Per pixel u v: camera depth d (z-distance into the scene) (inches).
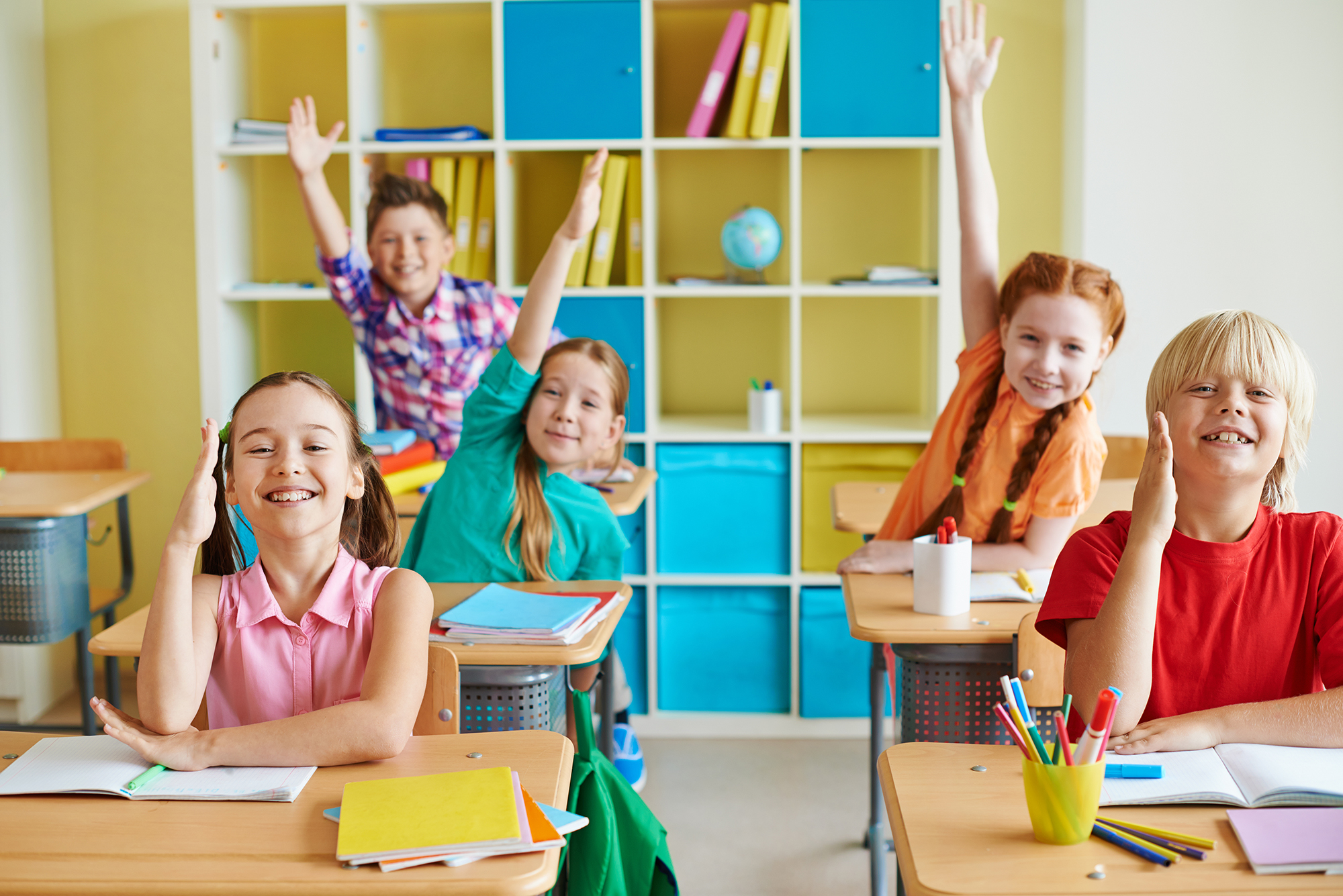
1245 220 129.5
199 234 128.7
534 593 75.9
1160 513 51.6
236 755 48.3
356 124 126.8
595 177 79.4
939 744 51.6
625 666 132.2
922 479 91.9
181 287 142.2
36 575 104.0
